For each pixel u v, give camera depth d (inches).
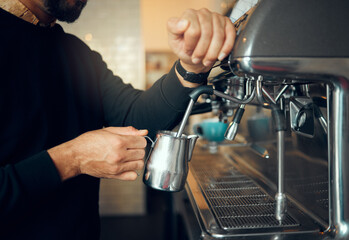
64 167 26.8
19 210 25.2
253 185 42.2
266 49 19.4
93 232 35.1
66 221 31.2
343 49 19.8
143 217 120.0
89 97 36.1
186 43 22.4
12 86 29.4
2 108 28.5
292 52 19.5
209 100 42.3
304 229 29.2
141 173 122.6
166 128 34.4
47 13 31.9
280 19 19.4
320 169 31.4
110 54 121.7
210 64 23.2
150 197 137.3
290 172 38.3
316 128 31.6
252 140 50.3
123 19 120.1
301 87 32.5
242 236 28.2
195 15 21.9
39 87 31.0
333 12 19.7
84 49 38.1
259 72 20.1
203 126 60.9
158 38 132.1
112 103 38.6
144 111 35.1
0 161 28.1
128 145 27.1
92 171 27.9
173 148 25.5
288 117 37.7
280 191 24.6
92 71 37.4
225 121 44.7
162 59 134.0
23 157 29.7
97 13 119.3
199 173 48.6
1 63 28.9
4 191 23.9
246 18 20.7
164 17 130.1
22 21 31.1
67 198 31.6
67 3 31.5
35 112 30.3
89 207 34.4
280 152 24.3
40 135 30.6
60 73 33.6
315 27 19.6
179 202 50.3
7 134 28.7
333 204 22.9
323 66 20.0
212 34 21.5
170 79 31.5
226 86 37.6
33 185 25.2
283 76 20.5
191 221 35.7
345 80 20.7
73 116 33.6
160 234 103.9
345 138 21.8
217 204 35.5
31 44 31.3
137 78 123.3
